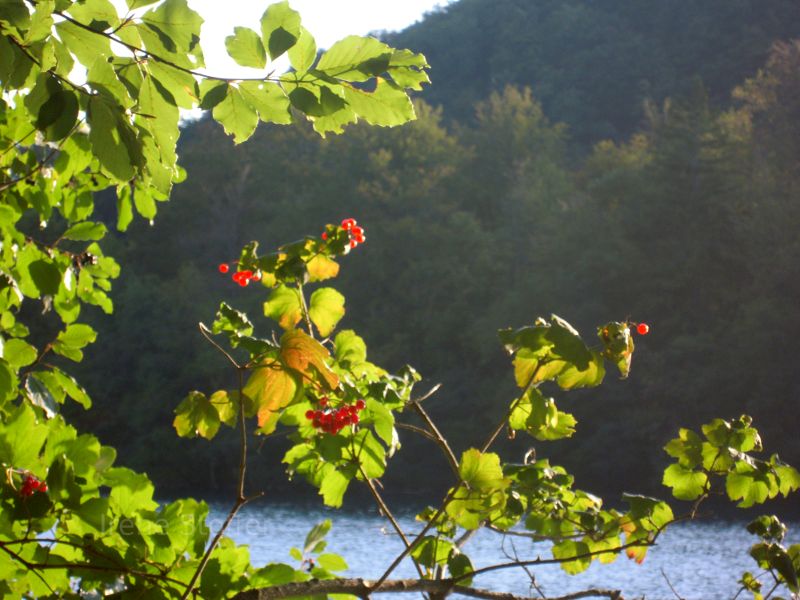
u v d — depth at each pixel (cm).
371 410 309
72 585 258
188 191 6162
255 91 192
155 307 5238
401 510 2939
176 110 191
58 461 224
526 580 1387
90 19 183
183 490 4547
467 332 5081
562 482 341
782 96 5241
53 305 401
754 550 337
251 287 5566
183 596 228
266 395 266
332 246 329
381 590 234
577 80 9081
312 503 3331
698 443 330
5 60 182
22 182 390
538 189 5881
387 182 6431
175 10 184
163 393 5022
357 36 192
